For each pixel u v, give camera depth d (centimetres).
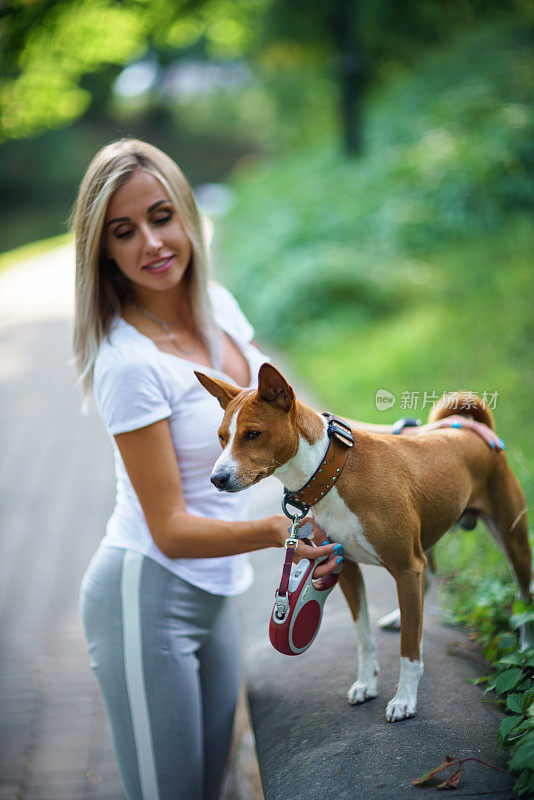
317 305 860
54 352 1134
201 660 244
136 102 3725
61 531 590
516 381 498
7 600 499
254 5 1614
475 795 169
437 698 207
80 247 225
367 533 189
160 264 225
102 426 829
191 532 210
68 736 376
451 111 1116
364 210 1019
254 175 1897
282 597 188
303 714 221
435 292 806
